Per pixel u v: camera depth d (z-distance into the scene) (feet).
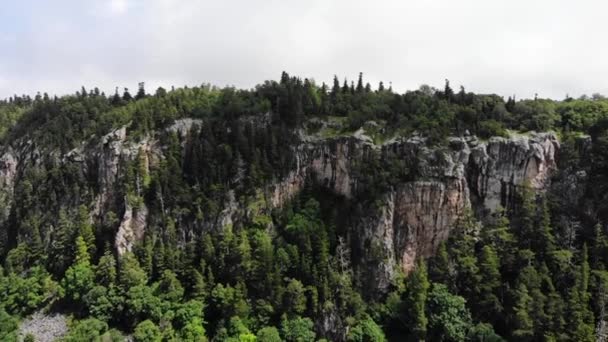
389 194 652.07
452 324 553.64
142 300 596.70
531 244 609.83
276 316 586.45
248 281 615.16
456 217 650.02
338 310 590.55
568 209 636.89
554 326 519.19
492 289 578.66
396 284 622.54
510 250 604.49
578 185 644.69
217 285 599.57
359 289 620.08
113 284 622.13
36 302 650.84
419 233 654.53
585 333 504.43
